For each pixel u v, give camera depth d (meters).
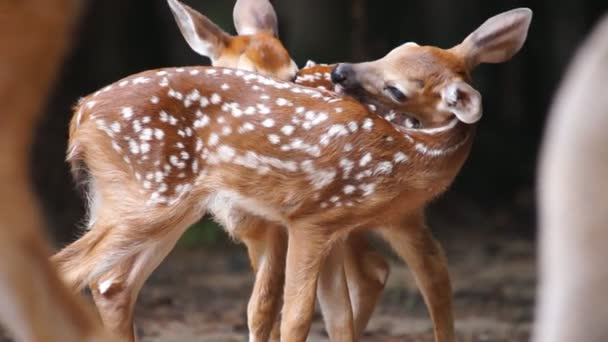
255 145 11.07
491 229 26.14
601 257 5.87
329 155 10.96
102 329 7.54
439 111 11.16
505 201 27.86
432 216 26.50
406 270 20.23
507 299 18.41
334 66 12.60
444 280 11.98
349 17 30.38
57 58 7.69
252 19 13.70
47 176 24.19
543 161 6.18
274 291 11.68
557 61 31.48
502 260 22.52
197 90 11.24
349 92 11.26
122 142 11.19
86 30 27.06
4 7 7.43
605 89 5.88
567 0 31.78
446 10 31.34
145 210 11.16
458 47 11.41
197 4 28.75
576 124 5.91
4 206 7.32
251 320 11.71
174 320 16.23
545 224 6.08
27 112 7.55
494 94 31.20
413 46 11.34
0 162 7.38
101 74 27.39
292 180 11.02
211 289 18.97
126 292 11.47
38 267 7.38
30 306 7.36
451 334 12.09
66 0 7.68
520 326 16.19
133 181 11.21
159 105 11.16
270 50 12.58
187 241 22.88
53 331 7.40
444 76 11.10
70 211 23.67
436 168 11.15
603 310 5.86
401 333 15.49
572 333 5.90
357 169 11.01
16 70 7.50
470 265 21.94
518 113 31.03
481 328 16.02
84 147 11.34
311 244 11.06
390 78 11.14
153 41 28.53
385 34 29.58
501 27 11.35
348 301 11.35
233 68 11.53
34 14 7.52
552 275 5.98
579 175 5.89
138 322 16.05
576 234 5.90
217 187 11.24
